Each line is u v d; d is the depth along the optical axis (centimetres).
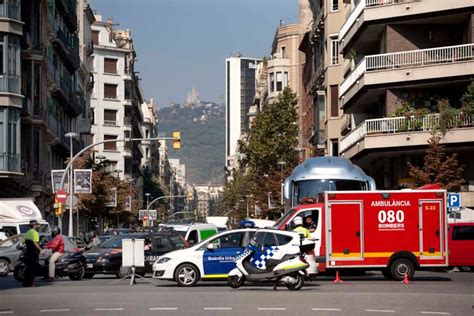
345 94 6353
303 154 10219
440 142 5094
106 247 3919
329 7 7700
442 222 3206
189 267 3075
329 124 7612
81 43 11675
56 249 3572
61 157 9206
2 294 2761
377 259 3189
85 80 12006
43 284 3384
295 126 9519
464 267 4597
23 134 7056
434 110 5512
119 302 2369
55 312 2114
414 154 5519
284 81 13538
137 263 3281
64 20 9419
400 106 5528
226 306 2216
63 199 5612
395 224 3198
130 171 14825
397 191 3206
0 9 6075
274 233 2916
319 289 2830
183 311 2086
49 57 8125
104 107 14475
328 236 3181
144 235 3922
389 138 5328
